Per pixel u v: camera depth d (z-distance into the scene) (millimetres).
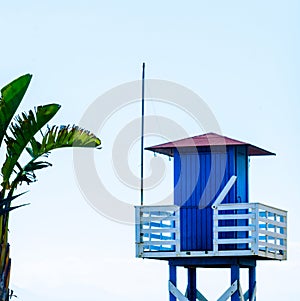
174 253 32938
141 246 32906
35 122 25016
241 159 34531
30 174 25906
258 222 32281
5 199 24859
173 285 33719
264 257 33625
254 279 35500
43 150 25656
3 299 25203
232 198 33719
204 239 33719
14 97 24688
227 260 33219
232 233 33312
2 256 25266
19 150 25219
